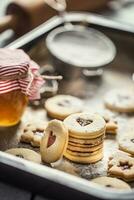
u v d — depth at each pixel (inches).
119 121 27.1
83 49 31.2
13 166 20.8
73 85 29.7
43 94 28.0
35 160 23.2
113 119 26.6
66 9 35.5
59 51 30.5
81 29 32.4
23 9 32.9
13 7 33.3
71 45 31.4
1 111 24.9
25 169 20.6
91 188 19.7
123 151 24.3
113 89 29.7
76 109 26.8
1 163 20.9
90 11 38.1
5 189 21.5
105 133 25.7
